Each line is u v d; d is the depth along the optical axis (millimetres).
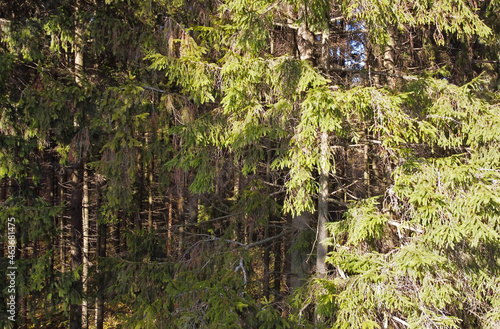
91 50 7000
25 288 6582
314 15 4461
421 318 3658
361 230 4129
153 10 6543
